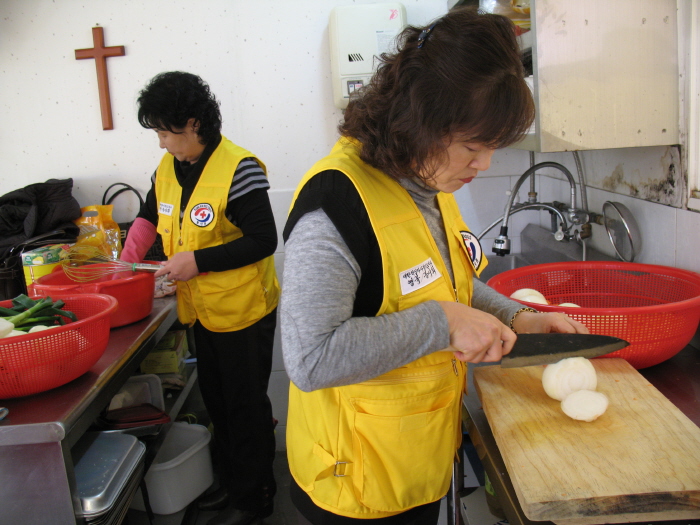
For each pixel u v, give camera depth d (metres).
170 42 2.24
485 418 1.08
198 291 1.69
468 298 0.97
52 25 2.22
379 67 0.79
